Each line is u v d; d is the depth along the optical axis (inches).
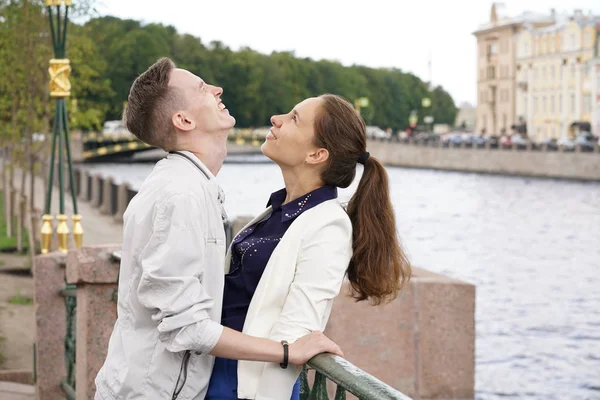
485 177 3034.0
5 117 879.7
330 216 107.7
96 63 898.7
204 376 107.7
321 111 111.7
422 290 317.7
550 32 3978.8
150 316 106.6
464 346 321.4
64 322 254.4
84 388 215.5
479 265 1214.9
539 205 2084.2
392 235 112.0
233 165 3754.9
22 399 285.4
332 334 311.7
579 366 637.3
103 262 211.9
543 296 957.8
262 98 4724.4
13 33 795.4
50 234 329.7
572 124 3607.3
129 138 3073.3
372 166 112.7
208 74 4480.8
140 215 106.3
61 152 332.8
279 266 106.3
